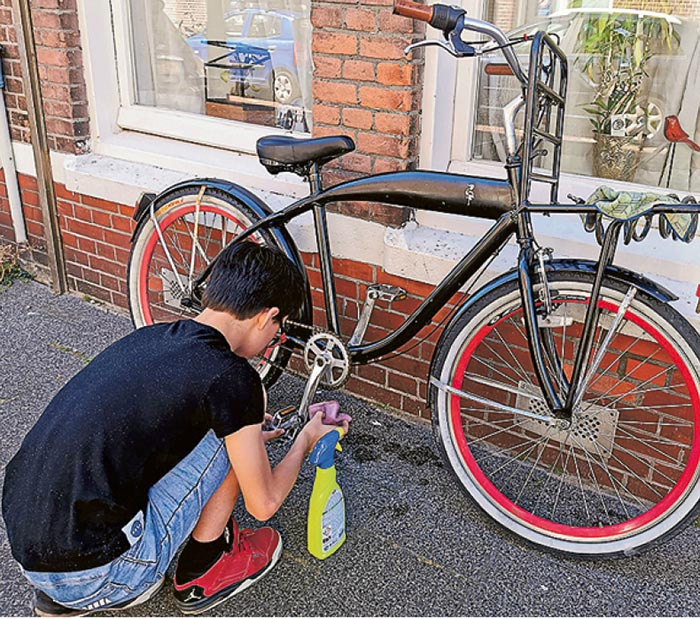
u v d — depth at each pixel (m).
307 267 2.86
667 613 1.94
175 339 1.71
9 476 1.69
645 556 2.13
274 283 1.75
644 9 2.44
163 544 1.72
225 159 3.18
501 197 2.01
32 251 3.93
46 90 3.45
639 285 1.90
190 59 3.35
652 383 2.24
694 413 1.93
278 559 2.08
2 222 4.02
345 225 2.69
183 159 3.24
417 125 2.51
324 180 2.71
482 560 2.11
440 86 2.49
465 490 2.24
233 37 3.18
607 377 2.31
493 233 2.02
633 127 2.53
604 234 1.96
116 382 1.64
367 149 2.56
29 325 3.44
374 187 2.19
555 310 2.19
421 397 2.72
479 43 2.33
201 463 1.73
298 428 2.25
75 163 3.46
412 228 2.62
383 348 2.33
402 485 2.42
